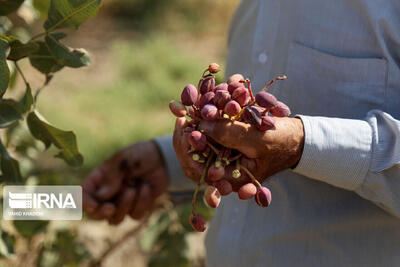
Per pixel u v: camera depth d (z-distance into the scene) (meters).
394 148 0.92
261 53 1.16
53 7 0.95
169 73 4.60
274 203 1.12
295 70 1.09
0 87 0.89
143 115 4.03
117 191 1.44
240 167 0.87
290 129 0.89
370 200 1.00
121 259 2.10
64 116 3.78
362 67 1.02
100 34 5.43
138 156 1.43
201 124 0.84
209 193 0.84
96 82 4.45
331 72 1.06
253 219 1.15
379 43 1.01
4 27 1.28
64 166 3.12
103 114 3.94
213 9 6.04
